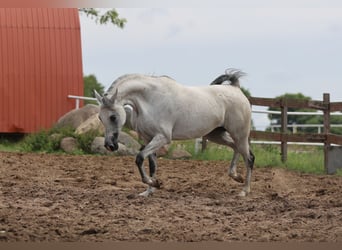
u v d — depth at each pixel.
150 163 14.23
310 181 17.94
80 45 30.95
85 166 19.41
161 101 14.03
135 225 11.31
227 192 15.35
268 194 15.22
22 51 30.25
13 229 10.65
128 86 13.84
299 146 26.92
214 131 15.44
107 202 13.25
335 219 12.11
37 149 23.88
